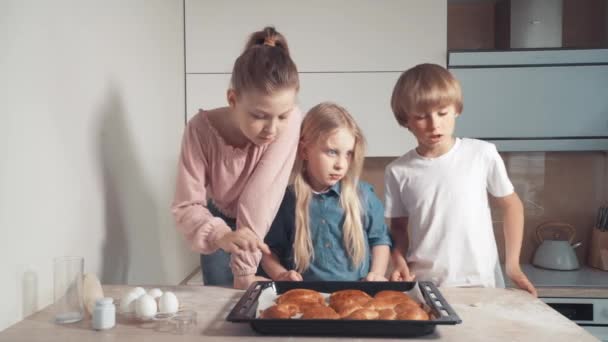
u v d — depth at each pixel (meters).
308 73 2.30
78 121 1.20
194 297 1.15
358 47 2.29
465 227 1.56
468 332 0.91
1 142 0.93
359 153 1.47
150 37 1.75
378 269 1.47
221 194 1.41
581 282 2.28
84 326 0.94
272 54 1.16
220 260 1.47
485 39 2.70
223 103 2.30
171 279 1.97
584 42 2.70
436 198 1.58
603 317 2.20
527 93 2.36
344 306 0.99
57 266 0.97
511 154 2.78
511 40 2.41
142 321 0.97
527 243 2.79
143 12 1.67
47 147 1.07
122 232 1.47
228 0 2.28
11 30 0.96
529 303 1.08
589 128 2.37
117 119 1.43
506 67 2.35
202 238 1.22
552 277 2.38
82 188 1.22
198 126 1.34
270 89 1.12
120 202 1.45
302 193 1.48
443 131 1.51
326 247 1.47
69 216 1.16
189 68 2.29
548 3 2.38
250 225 1.29
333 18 2.28
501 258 2.72
